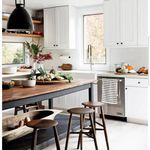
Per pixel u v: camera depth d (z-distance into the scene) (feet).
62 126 12.71
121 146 11.58
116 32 16.55
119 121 16.08
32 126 8.14
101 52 18.99
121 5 16.17
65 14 18.88
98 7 18.75
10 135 10.21
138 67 17.24
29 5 18.75
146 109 14.90
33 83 11.23
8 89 10.46
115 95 15.93
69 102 18.28
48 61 21.25
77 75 17.58
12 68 16.10
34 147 8.18
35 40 21.08
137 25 15.64
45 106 19.31
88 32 19.56
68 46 18.95
